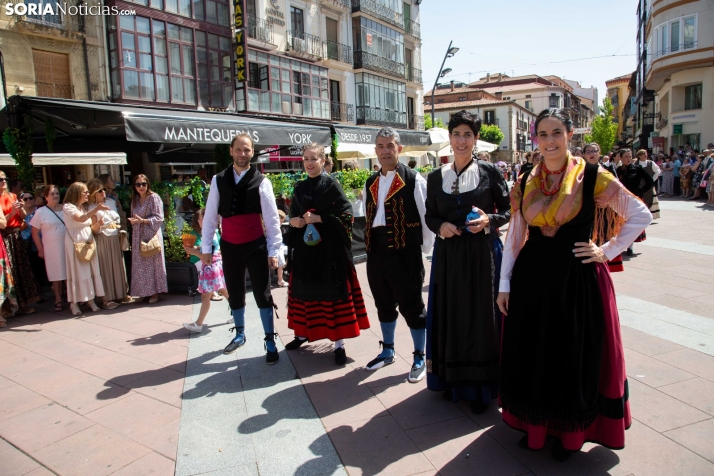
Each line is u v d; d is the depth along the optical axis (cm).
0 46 1309
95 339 470
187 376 371
